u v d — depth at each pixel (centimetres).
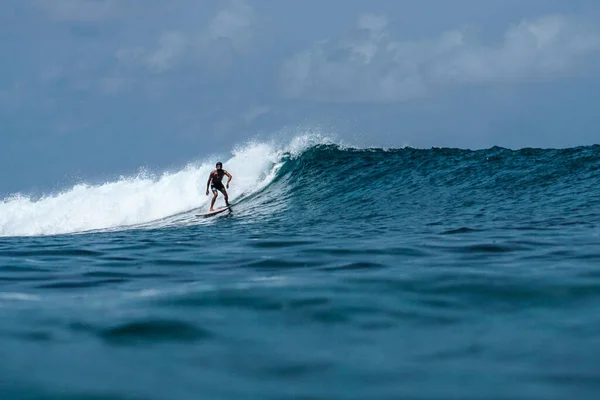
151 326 2197
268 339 2028
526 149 8975
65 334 2134
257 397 1559
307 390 1599
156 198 8994
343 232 5256
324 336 2048
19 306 2592
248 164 9662
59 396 1580
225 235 5525
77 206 8944
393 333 2070
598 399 1505
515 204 6500
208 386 1634
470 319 2214
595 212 5684
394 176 8562
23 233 8656
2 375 1730
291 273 3189
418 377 1673
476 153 9094
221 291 2720
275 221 6881
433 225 5438
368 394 1568
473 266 3192
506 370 1709
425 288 2680
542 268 3064
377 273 3061
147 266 3697
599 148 8650
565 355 1811
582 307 2319
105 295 2792
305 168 9356
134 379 1692
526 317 2216
